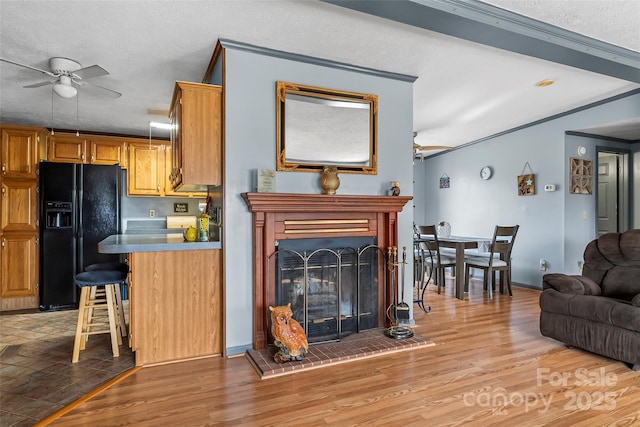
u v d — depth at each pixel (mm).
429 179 7852
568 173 5191
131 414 2088
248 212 3018
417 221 7914
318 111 3268
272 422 2010
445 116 5164
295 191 3201
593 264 3482
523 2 2424
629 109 4367
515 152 5859
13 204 4496
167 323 2807
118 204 4785
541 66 3510
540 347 3133
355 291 3381
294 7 2441
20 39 2760
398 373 2619
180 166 2904
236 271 2977
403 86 3672
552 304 3213
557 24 2691
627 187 5766
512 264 5906
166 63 3229
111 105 4215
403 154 3670
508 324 3783
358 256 3381
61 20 2510
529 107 4844
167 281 2807
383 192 3578
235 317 2971
